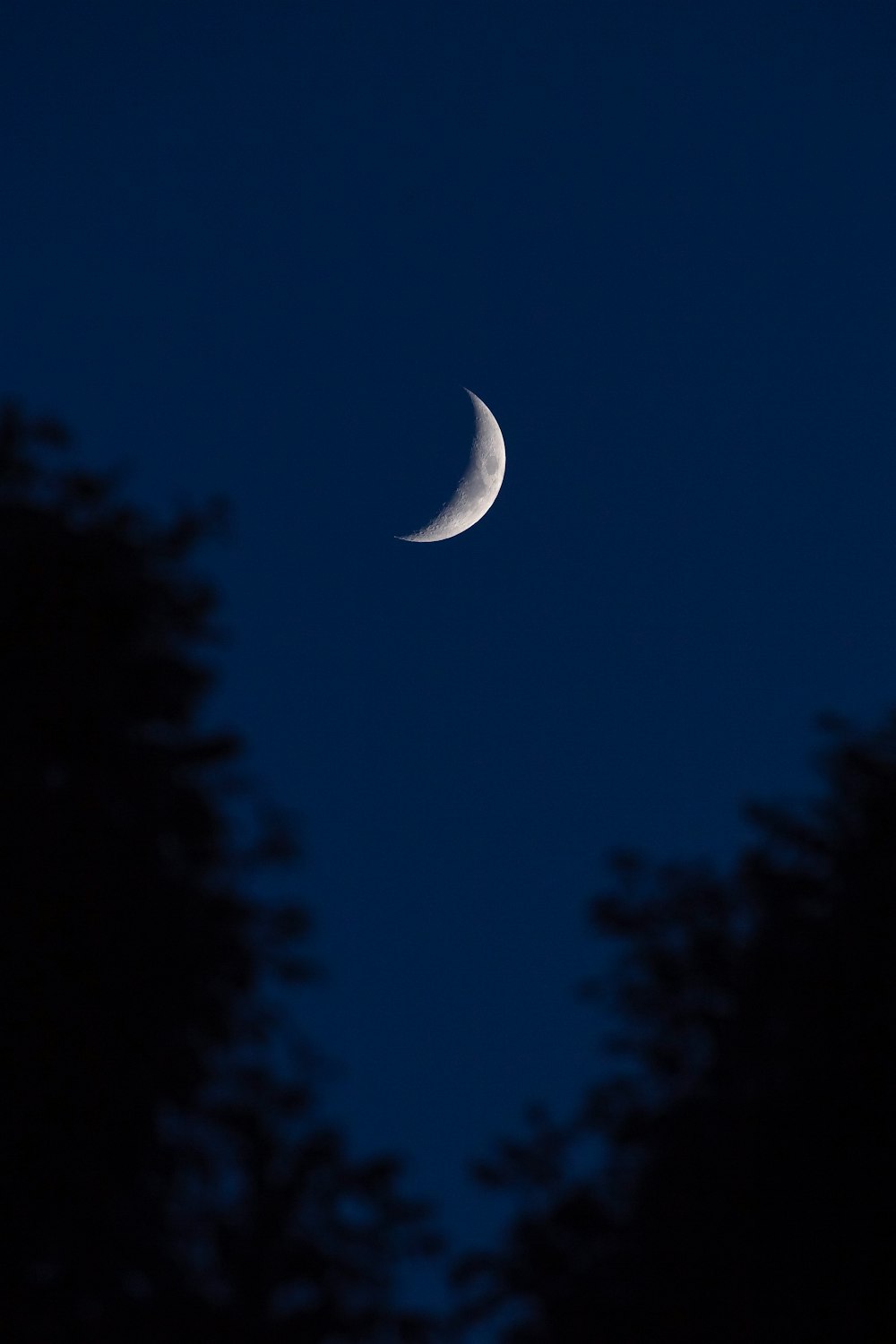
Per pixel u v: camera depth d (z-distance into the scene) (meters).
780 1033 91.62
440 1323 85.38
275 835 91.38
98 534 92.12
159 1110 84.94
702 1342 85.38
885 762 97.62
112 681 89.31
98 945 83.12
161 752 90.69
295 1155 86.62
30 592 88.81
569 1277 91.50
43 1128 79.75
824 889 95.12
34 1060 80.44
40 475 94.25
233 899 89.12
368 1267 85.44
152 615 92.94
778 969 92.31
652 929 97.44
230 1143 86.69
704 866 98.50
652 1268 87.50
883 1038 87.81
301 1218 85.56
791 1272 84.56
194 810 89.88
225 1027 86.50
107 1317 79.31
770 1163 86.44
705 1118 89.06
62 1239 79.19
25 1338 76.69
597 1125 94.75
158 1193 84.31
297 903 89.81
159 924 85.00
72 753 88.44
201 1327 79.81
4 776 85.25
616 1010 97.00
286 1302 83.69
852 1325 83.06
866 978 89.50
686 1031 95.50
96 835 85.94
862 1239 84.19
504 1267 93.19
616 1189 93.94
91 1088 81.12
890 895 91.75
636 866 98.88
